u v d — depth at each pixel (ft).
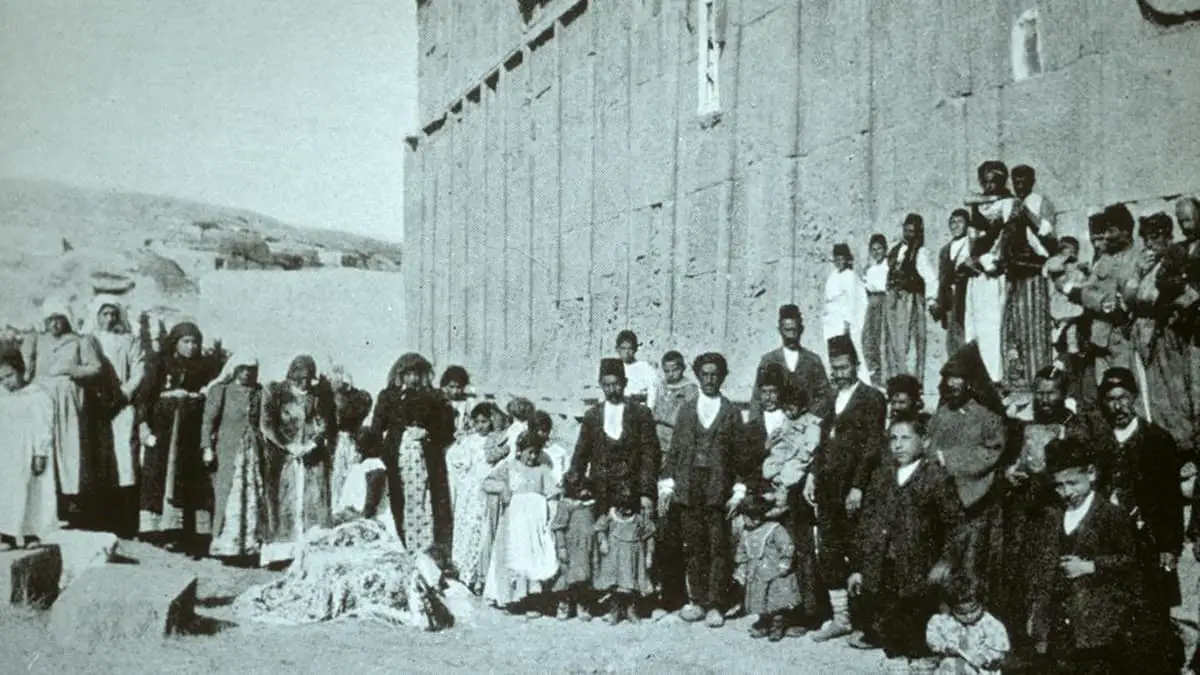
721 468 27.66
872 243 33.65
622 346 36.42
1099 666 19.29
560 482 30.91
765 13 43.57
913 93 35.91
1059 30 30.27
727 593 27.89
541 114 64.49
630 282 53.57
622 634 27.02
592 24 57.67
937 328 31.96
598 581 28.22
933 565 22.79
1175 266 22.85
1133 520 19.80
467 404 38.45
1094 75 29.09
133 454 39.19
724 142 46.06
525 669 23.65
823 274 40.09
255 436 35.76
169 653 24.77
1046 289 26.84
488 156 71.67
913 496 23.00
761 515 25.90
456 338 76.64
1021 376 26.43
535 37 64.59
